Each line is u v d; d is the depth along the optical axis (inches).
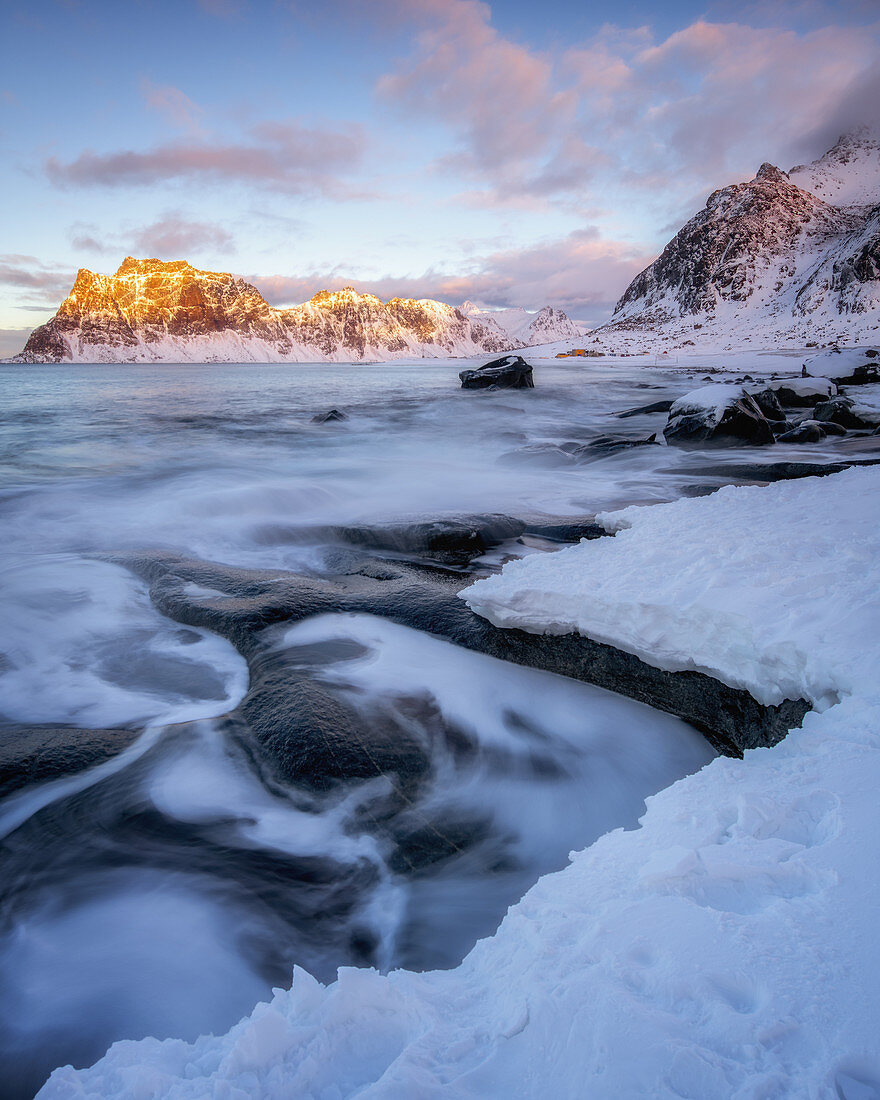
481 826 134.2
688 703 165.6
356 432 724.7
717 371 1811.0
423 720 163.0
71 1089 66.2
